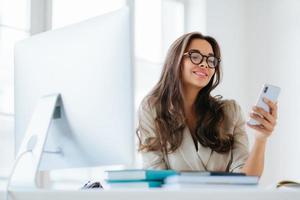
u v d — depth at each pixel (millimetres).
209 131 1958
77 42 1366
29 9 3053
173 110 1942
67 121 1386
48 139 1443
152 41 3883
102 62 1302
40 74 1474
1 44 2955
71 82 1373
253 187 1111
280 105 4031
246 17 4301
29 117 1507
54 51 1433
